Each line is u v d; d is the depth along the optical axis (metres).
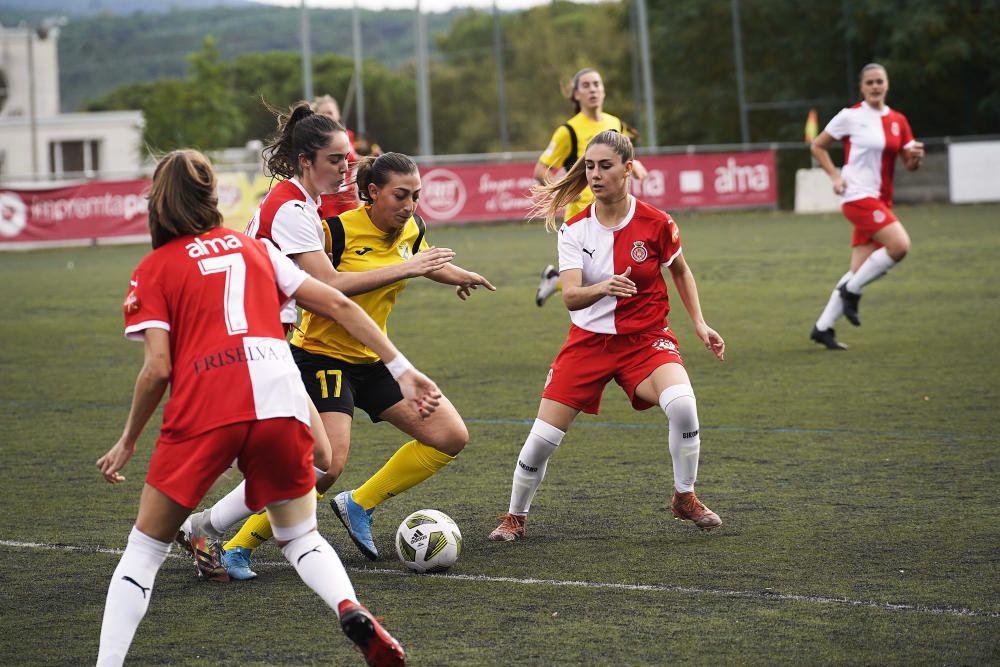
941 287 19.52
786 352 13.80
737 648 5.27
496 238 34.09
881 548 6.67
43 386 12.95
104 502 8.16
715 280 21.64
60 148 71.31
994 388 11.21
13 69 87.75
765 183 40.53
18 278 26.52
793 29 53.47
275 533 5.04
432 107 99.94
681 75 58.03
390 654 4.64
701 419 10.32
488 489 8.30
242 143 99.62
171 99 71.19
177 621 5.83
